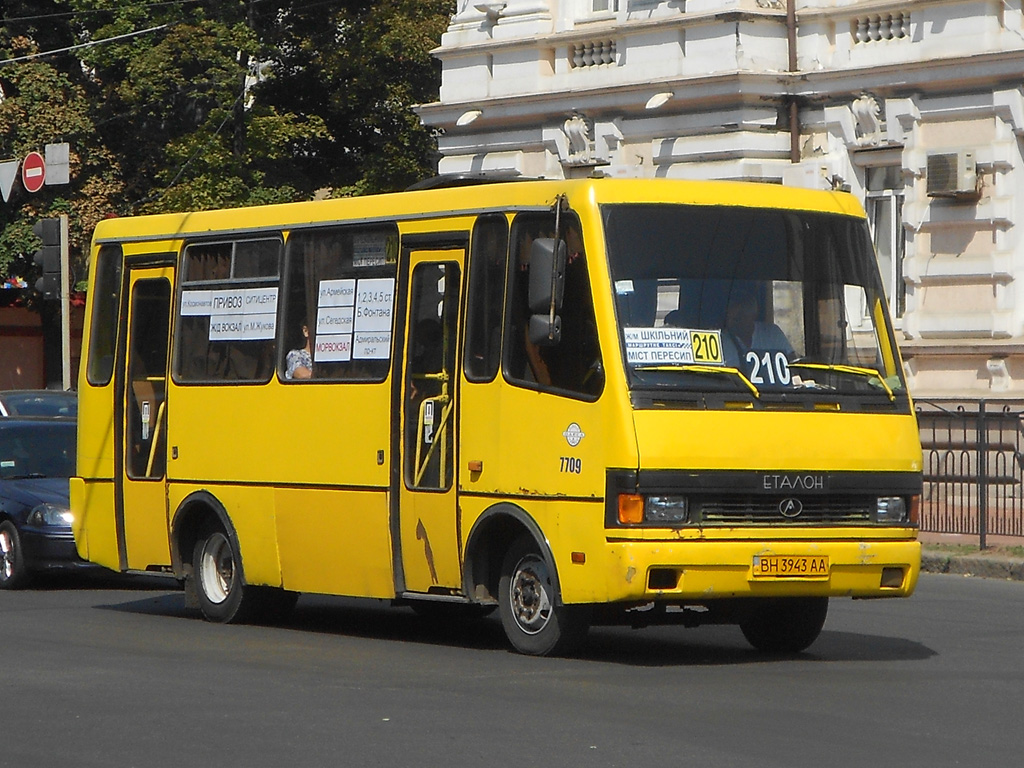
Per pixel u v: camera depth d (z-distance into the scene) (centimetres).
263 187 4441
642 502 1345
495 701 1229
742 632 1628
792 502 1391
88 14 4469
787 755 1040
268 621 1786
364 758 1033
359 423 1605
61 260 3062
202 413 1791
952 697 1259
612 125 3288
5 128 4419
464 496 1491
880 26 2991
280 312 1709
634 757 1032
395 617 1859
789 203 1467
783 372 1414
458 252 1525
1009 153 2819
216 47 4294
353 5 4706
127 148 4694
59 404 2862
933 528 2500
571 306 1406
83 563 2112
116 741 1091
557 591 1404
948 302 2911
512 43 3453
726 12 3055
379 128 4688
